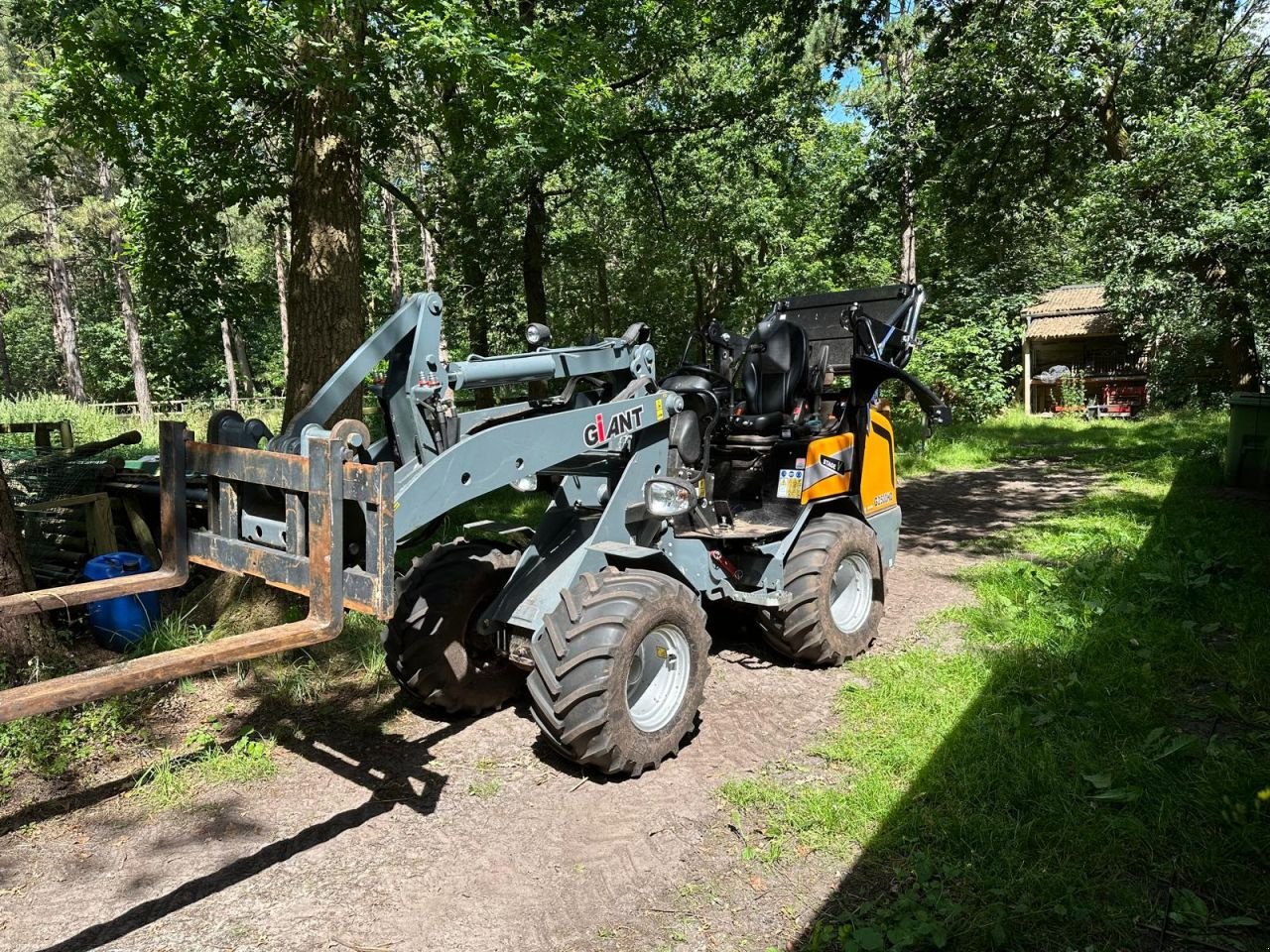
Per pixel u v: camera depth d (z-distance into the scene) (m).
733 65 16.66
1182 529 7.89
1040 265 27.42
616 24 13.51
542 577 4.11
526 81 6.79
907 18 15.85
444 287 20.44
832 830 3.35
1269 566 6.39
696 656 4.02
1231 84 13.70
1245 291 12.45
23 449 8.65
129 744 4.22
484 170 14.02
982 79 13.38
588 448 4.02
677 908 2.95
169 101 7.27
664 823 3.47
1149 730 4.00
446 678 4.34
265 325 45.84
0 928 2.89
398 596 4.35
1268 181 11.29
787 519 5.14
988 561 7.53
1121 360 27.28
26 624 4.71
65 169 27.45
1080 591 6.18
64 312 35.00
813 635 4.86
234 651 2.62
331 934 2.84
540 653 3.70
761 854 3.23
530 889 3.07
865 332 5.56
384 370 4.32
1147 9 12.92
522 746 4.21
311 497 2.87
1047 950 2.64
